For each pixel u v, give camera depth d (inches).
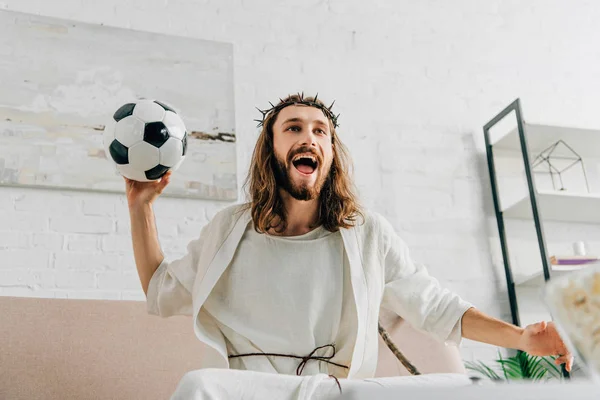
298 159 63.8
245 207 65.4
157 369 75.8
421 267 68.3
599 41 137.3
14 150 91.9
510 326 59.0
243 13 113.7
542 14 135.9
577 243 110.9
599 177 123.2
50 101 96.0
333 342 60.0
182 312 64.4
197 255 64.1
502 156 120.0
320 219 65.4
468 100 123.6
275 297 59.4
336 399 17.8
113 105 99.3
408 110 118.6
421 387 17.1
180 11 109.5
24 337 72.0
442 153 117.6
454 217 113.5
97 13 104.2
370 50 120.4
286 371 57.8
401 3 126.5
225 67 108.0
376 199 110.0
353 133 113.3
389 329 77.7
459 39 127.7
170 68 104.7
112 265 92.4
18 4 99.7
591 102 131.1
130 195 65.7
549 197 111.3
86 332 74.9
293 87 112.3
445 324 62.8
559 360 54.4
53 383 70.7
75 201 93.6
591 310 18.1
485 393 16.9
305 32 117.0
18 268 88.0
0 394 68.0
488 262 112.4
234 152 103.3
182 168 99.2
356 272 61.4
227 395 38.8
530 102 127.3
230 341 59.8
